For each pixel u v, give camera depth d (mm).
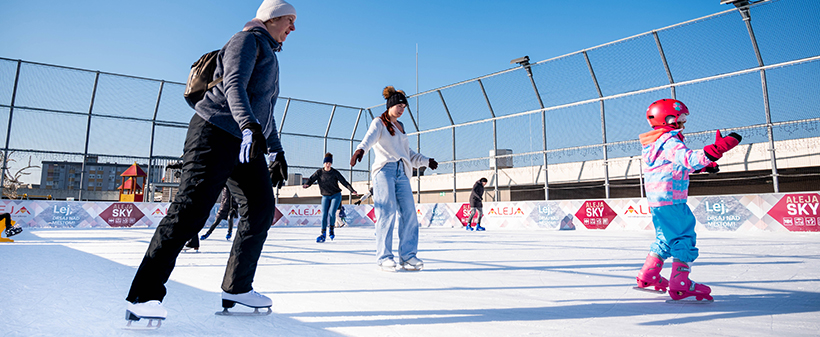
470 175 15734
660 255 1983
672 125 1917
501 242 5613
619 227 8891
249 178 1591
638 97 8875
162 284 1375
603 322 1407
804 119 7211
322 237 5828
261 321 1445
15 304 1636
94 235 6902
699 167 1700
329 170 6004
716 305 1677
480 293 1990
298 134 12867
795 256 3416
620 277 2484
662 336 1218
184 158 1469
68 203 9805
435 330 1312
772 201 7266
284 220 12445
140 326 1338
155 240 1373
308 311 1605
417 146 12562
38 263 3035
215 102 1468
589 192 15906
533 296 1905
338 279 2461
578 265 3066
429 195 18031
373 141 3105
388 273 2736
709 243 4992
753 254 3639
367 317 1501
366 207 13688
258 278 2490
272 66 1638
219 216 6234
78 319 1427
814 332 1246
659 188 1890
